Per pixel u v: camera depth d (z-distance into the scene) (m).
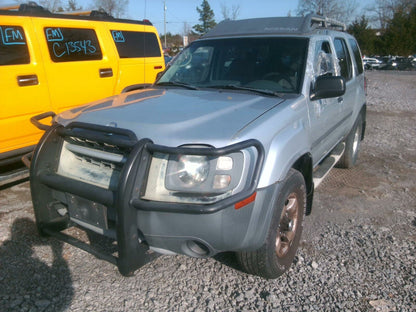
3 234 3.75
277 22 4.32
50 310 2.78
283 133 2.92
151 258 2.68
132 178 2.43
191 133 2.57
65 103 5.34
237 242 2.59
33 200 2.98
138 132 2.64
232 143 2.49
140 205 2.42
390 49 51.44
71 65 5.38
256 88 3.67
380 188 5.28
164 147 2.45
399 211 4.55
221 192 2.45
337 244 3.76
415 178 5.71
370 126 9.58
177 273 3.25
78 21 5.61
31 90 4.81
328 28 4.88
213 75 4.02
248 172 2.54
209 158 2.46
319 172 4.52
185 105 3.09
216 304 2.89
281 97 3.40
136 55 6.74
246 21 4.54
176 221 2.45
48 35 5.10
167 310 2.82
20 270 3.21
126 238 2.46
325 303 2.92
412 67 42.09
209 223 2.43
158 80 4.32
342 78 3.48
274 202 2.74
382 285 3.15
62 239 2.91
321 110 3.82
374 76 29.02
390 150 7.29
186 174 2.47
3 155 4.55
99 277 3.17
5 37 4.59
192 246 2.62
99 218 2.71
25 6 5.15
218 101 3.21
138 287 3.06
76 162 2.96
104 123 2.84
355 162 6.28
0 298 2.87
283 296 2.98
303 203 3.31
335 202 4.77
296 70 3.68
